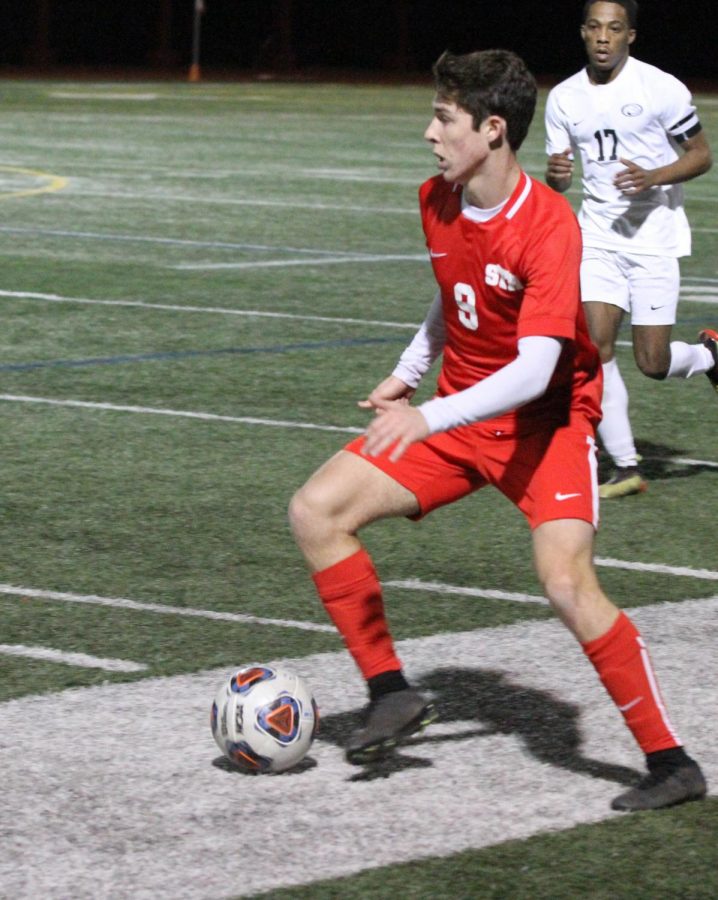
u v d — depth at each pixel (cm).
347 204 5828
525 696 1488
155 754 1344
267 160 7506
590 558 1262
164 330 3384
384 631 1310
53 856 1162
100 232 4919
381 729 1291
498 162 1248
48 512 2072
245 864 1154
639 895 1122
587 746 1378
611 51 2247
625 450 2253
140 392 2795
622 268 2273
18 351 3123
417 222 5353
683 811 1254
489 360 1316
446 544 1983
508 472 1293
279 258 4478
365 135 9106
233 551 1928
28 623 1664
